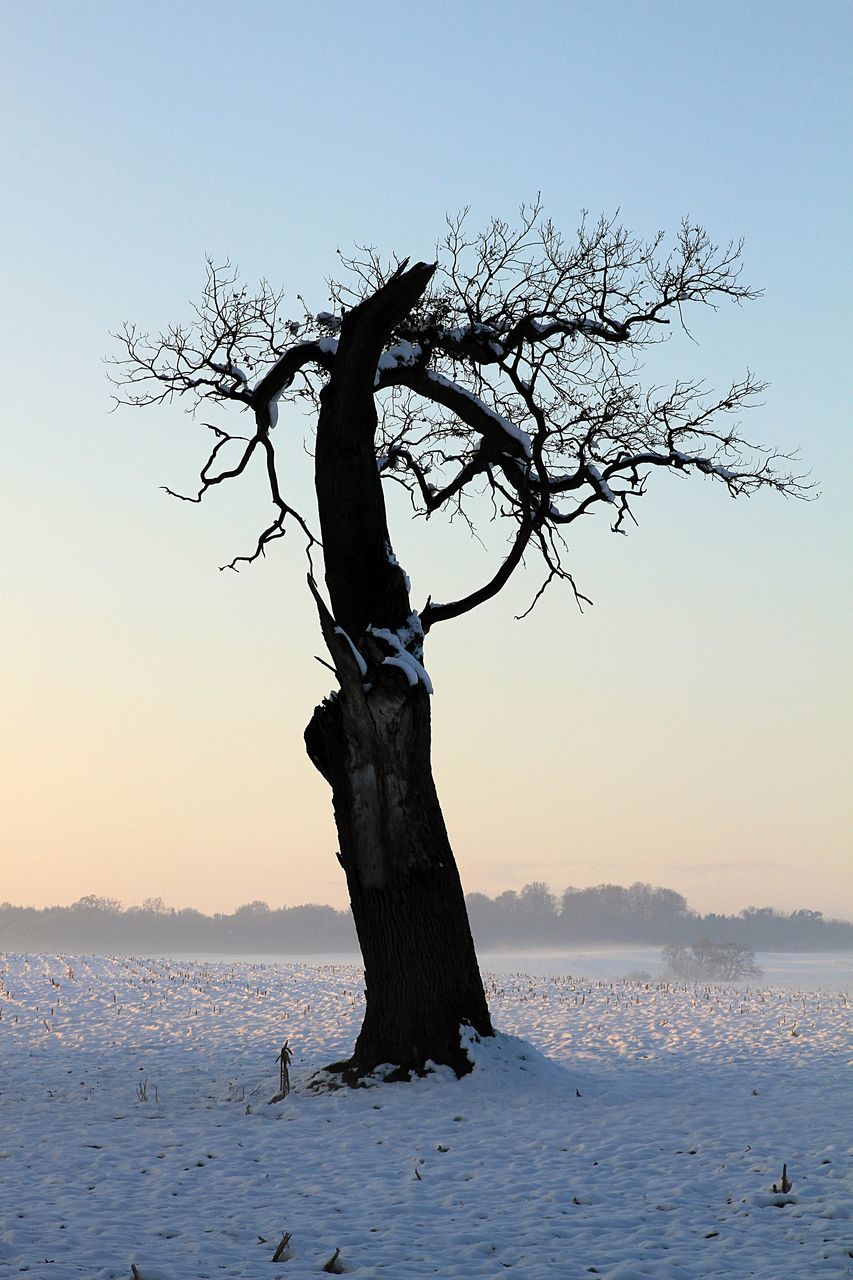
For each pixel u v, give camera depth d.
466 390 17.84
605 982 36.31
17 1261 7.74
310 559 15.82
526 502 17.92
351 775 16.27
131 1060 20.16
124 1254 8.00
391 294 16.22
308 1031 23.16
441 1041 15.77
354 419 16.72
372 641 16.27
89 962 38.91
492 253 18.45
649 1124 12.91
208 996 28.91
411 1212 9.39
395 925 16.03
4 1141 12.78
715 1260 7.75
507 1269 7.63
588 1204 9.52
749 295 18.45
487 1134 12.65
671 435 19.12
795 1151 11.15
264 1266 7.76
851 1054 19.06
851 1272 7.28
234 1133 13.13
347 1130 13.10
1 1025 24.45
